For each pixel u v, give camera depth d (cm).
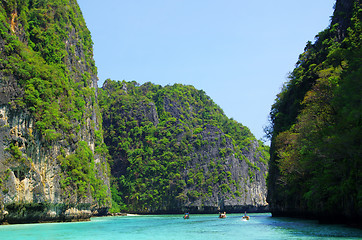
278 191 6856
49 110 6062
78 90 8769
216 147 15038
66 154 6612
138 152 14888
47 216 5650
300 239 2844
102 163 12138
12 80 5294
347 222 3662
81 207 6900
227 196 14100
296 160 4934
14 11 6250
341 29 5922
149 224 5956
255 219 6888
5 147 4925
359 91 2809
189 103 18788
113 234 3900
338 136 3142
